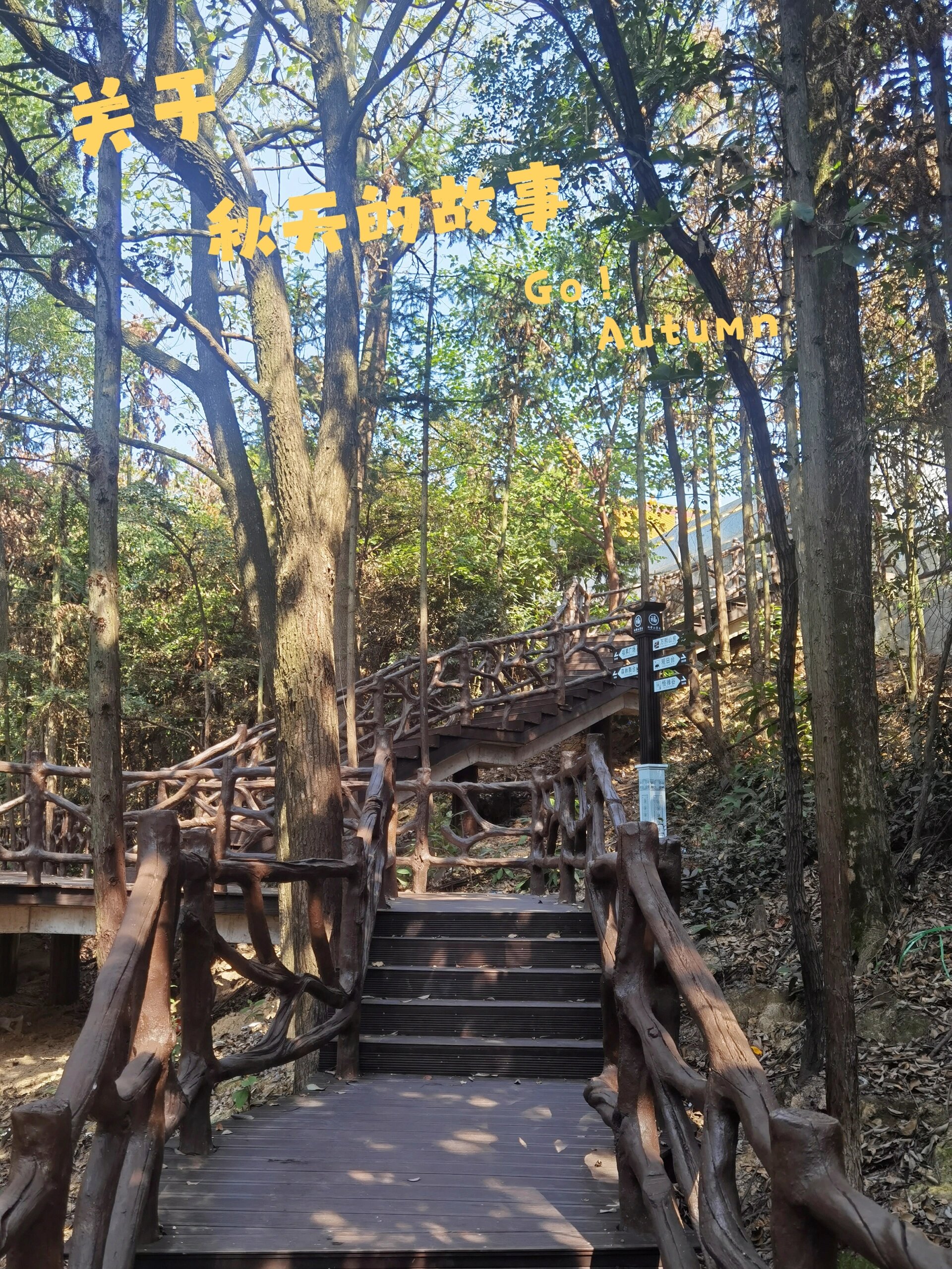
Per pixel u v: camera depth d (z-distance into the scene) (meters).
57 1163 1.94
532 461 21.45
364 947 6.23
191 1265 3.10
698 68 5.71
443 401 12.00
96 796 5.35
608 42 5.37
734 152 5.22
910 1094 5.23
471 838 9.07
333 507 7.61
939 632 12.66
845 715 7.04
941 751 8.13
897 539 8.91
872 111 6.69
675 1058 2.85
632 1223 3.32
